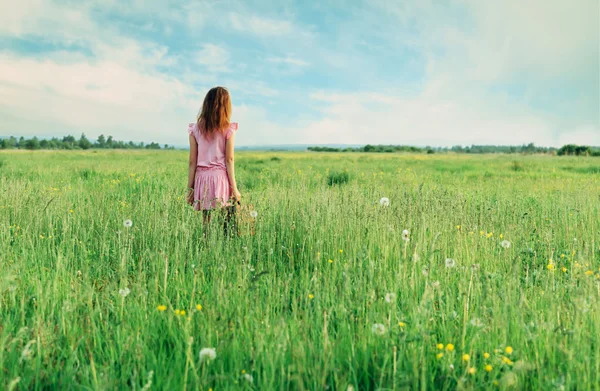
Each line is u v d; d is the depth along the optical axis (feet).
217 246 12.90
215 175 15.55
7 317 8.66
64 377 6.74
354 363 7.23
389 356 7.06
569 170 68.64
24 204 18.16
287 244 14.61
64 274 11.04
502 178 49.67
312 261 12.36
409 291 10.23
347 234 14.47
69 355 7.59
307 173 52.37
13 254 12.76
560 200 23.75
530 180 45.29
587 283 8.86
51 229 14.80
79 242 14.15
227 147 15.60
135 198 20.99
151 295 9.95
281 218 16.14
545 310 9.19
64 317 8.45
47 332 7.93
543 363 7.20
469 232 15.20
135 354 7.27
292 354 6.88
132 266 12.67
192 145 16.01
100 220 16.61
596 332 7.93
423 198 18.76
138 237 14.57
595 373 6.99
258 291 9.43
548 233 14.26
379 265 11.61
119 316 8.88
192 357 7.14
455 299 10.07
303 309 9.57
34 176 41.47
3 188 22.04
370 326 8.14
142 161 86.12
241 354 7.36
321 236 14.38
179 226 14.26
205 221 15.37
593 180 43.39
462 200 20.49
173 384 6.74
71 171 49.93
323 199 18.03
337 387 6.48
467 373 6.93
